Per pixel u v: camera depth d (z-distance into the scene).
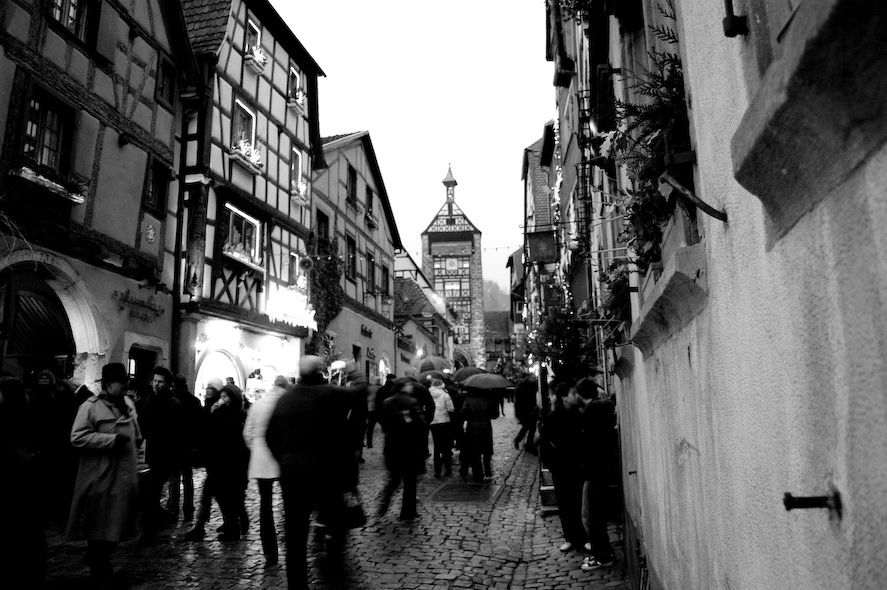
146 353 11.99
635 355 4.29
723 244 1.65
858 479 0.87
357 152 23.58
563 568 5.27
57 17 9.69
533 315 26.22
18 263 8.69
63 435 6.99
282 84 16.92
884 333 0.78
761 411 1.36
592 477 5.28
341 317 21.14
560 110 17.62
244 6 15.00
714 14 1.72
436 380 10.59
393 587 4.79
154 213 12.05
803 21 0.86
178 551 5.79
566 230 15.67
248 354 14.84
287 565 4.23
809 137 0.93
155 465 6.21
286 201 16.92
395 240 28.41
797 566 1.15
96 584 4.76
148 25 11.95
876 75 0.74
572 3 6.04
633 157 2.76
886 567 0.78
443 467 11.34
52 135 9.56
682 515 2.40
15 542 3.37
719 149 1.69
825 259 0.98
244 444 6.20
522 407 13.34
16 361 10.00
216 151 13.64
